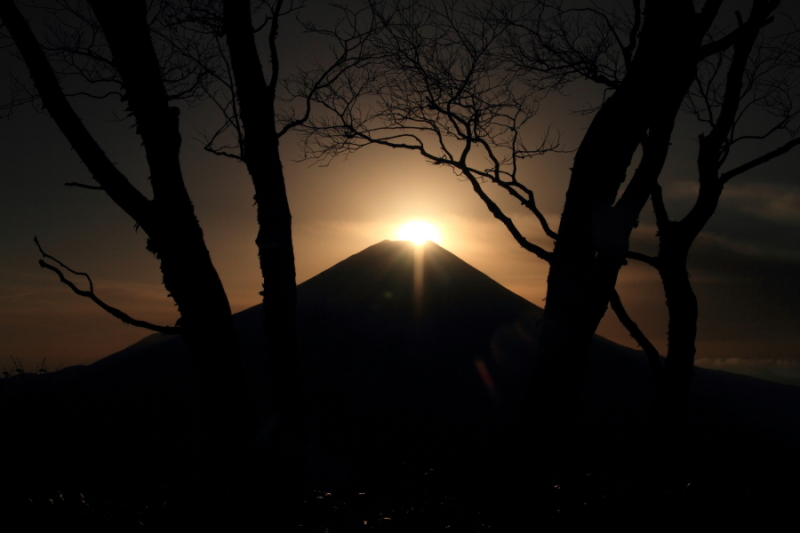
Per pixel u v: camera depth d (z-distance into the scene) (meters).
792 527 5.81
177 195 6.31
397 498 9.72
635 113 5.97
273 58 7.77
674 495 7.02
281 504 6.88
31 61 5.79
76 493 6.58
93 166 6.07
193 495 8.54
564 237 6.32
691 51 5.93
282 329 7.80
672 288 10.84
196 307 6.35
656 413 10.93
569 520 6.44
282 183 7.98
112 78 8.30
